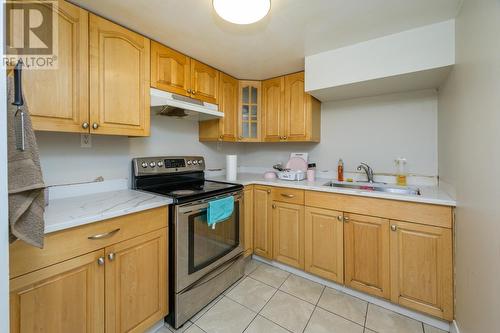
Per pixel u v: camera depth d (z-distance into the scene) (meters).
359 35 1.65
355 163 2.35
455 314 1.38
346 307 1.67
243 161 3.21
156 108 1.77
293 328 1.47
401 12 1.38
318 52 1.93
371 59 1.71
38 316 0.94
